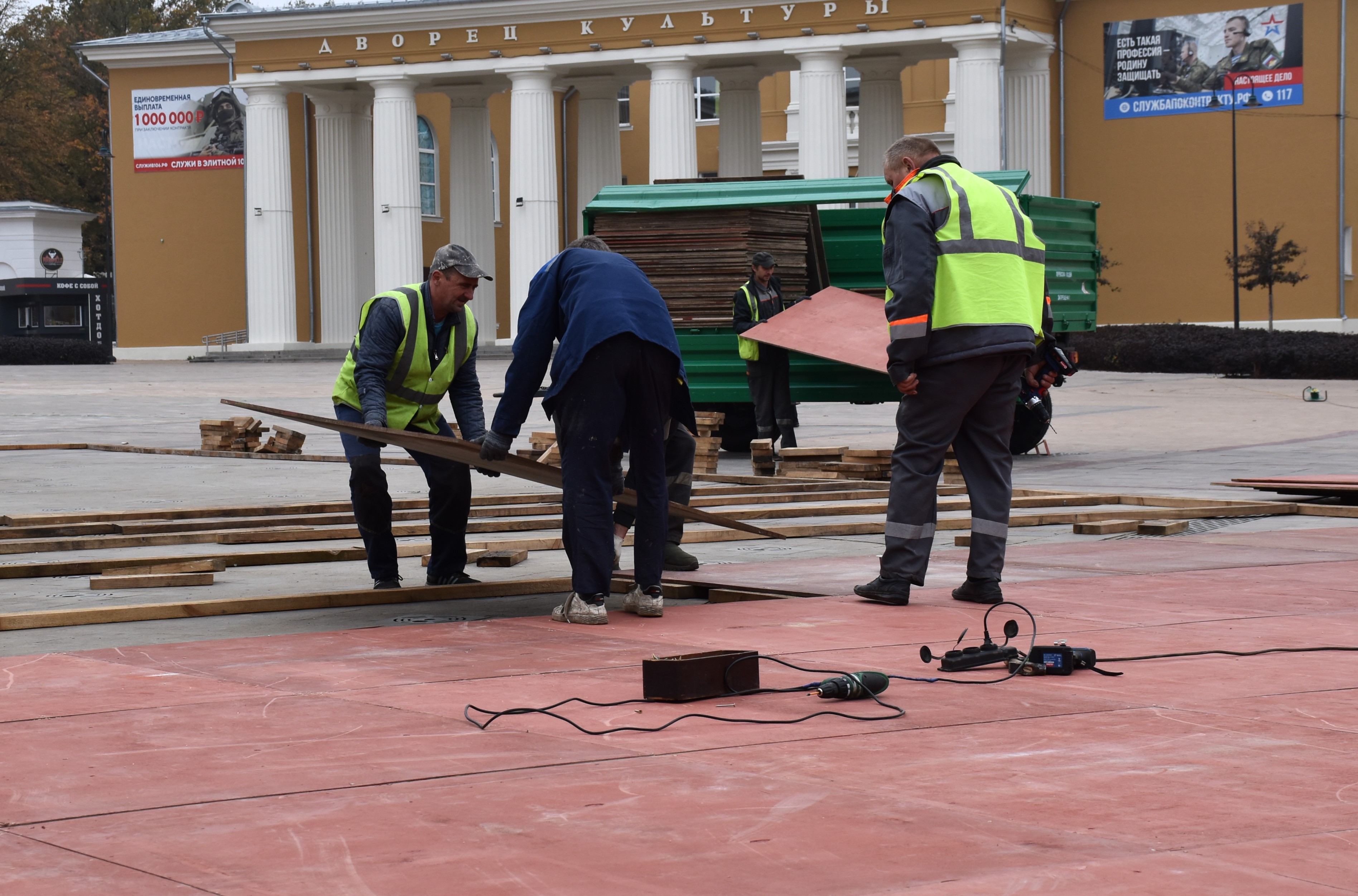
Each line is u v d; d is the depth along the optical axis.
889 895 2.61
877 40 42.94
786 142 53.62
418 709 4.22
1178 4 43.97
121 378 38.09
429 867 2.78
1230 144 43.72
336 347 52.66
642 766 3.56
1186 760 3.60
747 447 16.81
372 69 48.47
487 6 46.72
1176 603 6.28
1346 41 42.47
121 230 56.69
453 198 52.00
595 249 6.08
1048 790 3.32
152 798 3.28
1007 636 4.89
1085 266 17.55
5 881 2.71
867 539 9.28
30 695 4.42
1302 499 11.27
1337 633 5.50
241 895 2.63
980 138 42.34
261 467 14.62
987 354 6.26
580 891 2.64
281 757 3.65
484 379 34.88
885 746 3.77
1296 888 2.64
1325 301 43.19
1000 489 6.45
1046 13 44.59
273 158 50.72
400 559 8.45
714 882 2.69
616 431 5.91
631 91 57.84
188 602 6.47
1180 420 20.67
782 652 5.19
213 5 89.31
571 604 5.93
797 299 15.98
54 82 74.06
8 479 13.34
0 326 57.19
